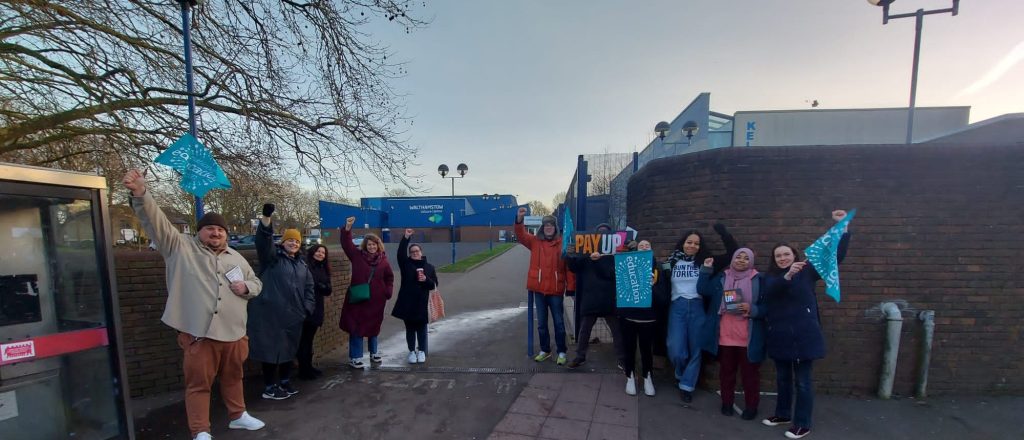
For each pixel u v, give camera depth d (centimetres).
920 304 425
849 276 430
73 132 572
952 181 421
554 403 418
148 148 632
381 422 380
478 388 458
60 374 296
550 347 609
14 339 275
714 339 398
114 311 317
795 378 354
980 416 382
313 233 3109
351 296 517
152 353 436
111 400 318
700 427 367
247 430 363
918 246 423
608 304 484
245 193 738
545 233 540
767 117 1055
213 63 625
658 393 439
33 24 500
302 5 642
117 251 441
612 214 955
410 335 543
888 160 425
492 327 762
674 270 433
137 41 541
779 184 434
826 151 429
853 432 355
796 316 346
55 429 294
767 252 435
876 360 428
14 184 266
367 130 709
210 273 332
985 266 419
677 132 1145
